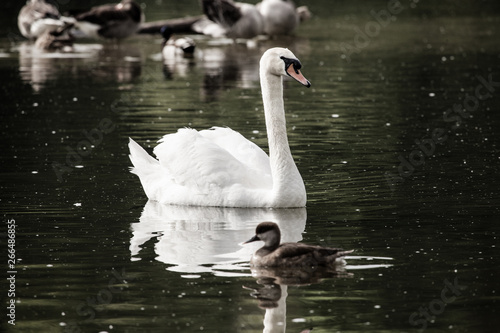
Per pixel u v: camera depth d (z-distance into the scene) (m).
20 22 42.91
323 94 28.06
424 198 15.46
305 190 15.71
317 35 44.50
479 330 9.77
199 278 11.57
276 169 15.35
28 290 11.22
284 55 15.59
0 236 13.55
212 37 45.03
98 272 11.86
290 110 25.27
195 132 16.19
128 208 15.39
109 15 43.72
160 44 42.66
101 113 24.83
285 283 11.35
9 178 17.42
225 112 24.88
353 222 14.10
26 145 20.64
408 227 13.70
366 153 19.39
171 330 9.90
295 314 10.30
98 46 41.78
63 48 40.53
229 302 10.70
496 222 13.84
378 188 16.31
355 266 11.91
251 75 32.22
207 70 33.66
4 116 24.45
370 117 23.91
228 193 15.44
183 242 13.24
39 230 13.88
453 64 33.88
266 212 14.99
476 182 16.48
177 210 15.34
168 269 11.95
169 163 16.05
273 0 44.34
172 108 25.58
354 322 10.05
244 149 16.42
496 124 22.52
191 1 57.62
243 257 12.51
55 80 31.06
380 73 32.31
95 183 17.12
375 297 10.79
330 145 20.33
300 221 14.31
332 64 34.91
